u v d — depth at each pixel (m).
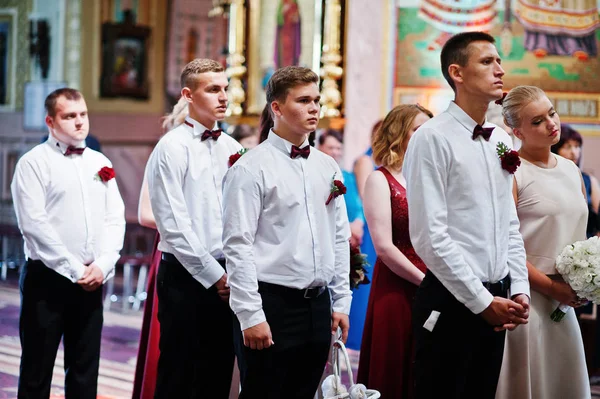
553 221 4.12
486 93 3.53
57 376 6.05
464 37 3.58
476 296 3.40
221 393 4.26
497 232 3.56
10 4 12.62
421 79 9.23
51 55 12.46
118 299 9.58
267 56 9.80
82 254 4.59
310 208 3.63
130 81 12.46
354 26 9.31
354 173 7.68
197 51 12.55
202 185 4.27
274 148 3.66
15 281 10.56
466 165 3.52
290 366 3.67
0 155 12.57
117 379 6.05
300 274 3.57
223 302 4.18
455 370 3.53
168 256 4.23
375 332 4.37
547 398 4.20
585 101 8.87
